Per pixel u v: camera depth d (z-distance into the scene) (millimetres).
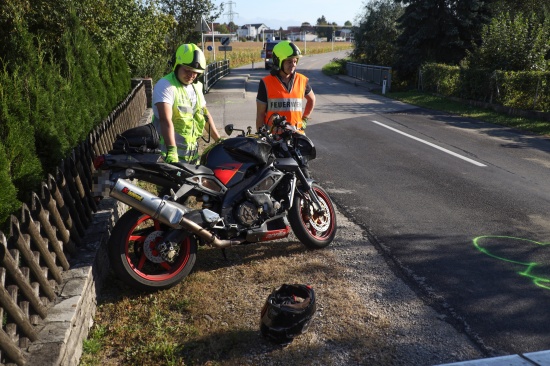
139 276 3910
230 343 3428
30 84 5359
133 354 3293
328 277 4465
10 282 2850
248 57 67188
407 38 29094
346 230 5727
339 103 20578
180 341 3451
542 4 28359
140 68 17297
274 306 3352
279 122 4945
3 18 7547
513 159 9656
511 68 18750
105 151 6340
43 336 2898
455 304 4059
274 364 3229
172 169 4012
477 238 5508
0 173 3891
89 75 8359
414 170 8711
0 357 2557
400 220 6105
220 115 15477
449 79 21875
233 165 4484
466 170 8719
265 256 4859
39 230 3303
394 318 3824
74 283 3482
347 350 3395
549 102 14938
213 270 4512
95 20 11758
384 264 4805
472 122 14992
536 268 4750
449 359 3326
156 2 18547
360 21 39469
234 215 4391
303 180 4898
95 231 4348
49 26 9617
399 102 21359
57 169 4059
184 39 26906
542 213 6363
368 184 7793
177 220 3875
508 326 3746
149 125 4051
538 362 2518
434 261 4898
